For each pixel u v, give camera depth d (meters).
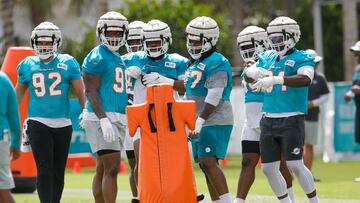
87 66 29.80
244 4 113.81
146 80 30.19
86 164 62.31
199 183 47.34
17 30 114.88
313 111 47.06
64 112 32.31
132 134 27.36
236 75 50.44
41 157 31.81
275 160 30.09
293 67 29.48
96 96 29.58
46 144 31.89
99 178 31.33
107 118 29.45
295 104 29.61
